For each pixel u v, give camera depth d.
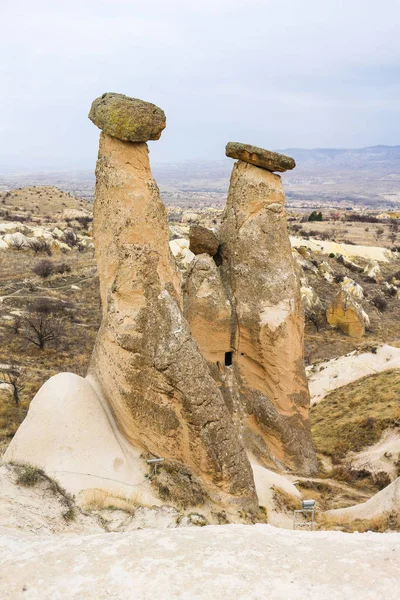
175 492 13.88
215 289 19.50
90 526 12.18
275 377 19.48
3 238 68.88
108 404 15.46
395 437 22.30
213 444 14.06
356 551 8.52
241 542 9.01
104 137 14.95
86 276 57.00
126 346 14.47
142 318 14.45
